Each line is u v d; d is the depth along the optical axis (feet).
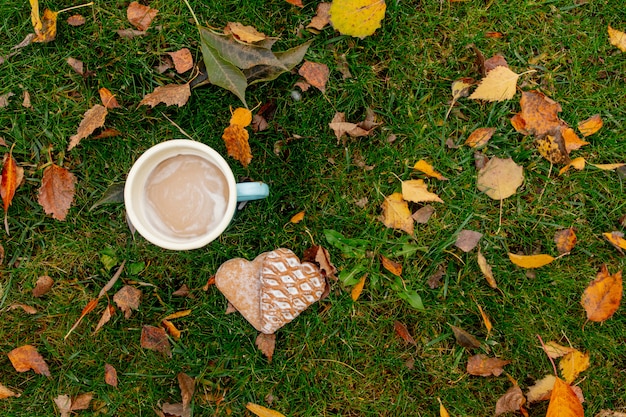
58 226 2.02
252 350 2.04
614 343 2.04
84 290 2.03
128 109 2.02
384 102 2.04
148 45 2.02
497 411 2.00
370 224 2.02
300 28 2.02
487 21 2.05
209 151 1.69
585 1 2.04
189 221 1.74
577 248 2.05
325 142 2.03
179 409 2.02
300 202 2.03
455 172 2.04
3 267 2.02
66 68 2.01
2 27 2.00
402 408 2.05
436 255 2.03
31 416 2.02
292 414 2.03
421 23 2.03
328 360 2.05
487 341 2.03
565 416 1.84
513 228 2.05
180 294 2.03
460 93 2.02
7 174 1.93
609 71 2.06
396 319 2.05
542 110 1.98
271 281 1.90
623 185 2.04
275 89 2.02
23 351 1.99
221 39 1.86
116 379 2.02
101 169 2.03
